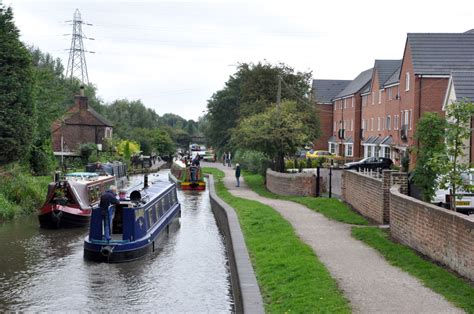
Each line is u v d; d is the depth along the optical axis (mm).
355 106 66812
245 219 19500
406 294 9344
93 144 53750
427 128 15328
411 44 45125
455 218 10539
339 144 72875
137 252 16969
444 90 42938
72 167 46125
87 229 22672
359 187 20547
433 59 43875
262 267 11992
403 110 47406
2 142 25719
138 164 64688
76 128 59250
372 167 42969
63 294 13344
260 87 55094
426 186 15500
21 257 17469
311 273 10852
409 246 13281
